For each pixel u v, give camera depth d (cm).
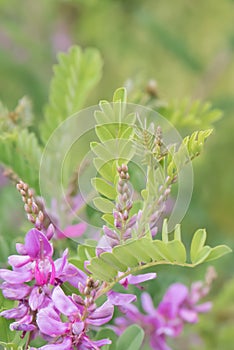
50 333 54
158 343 73
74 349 55
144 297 73
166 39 137
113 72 167
